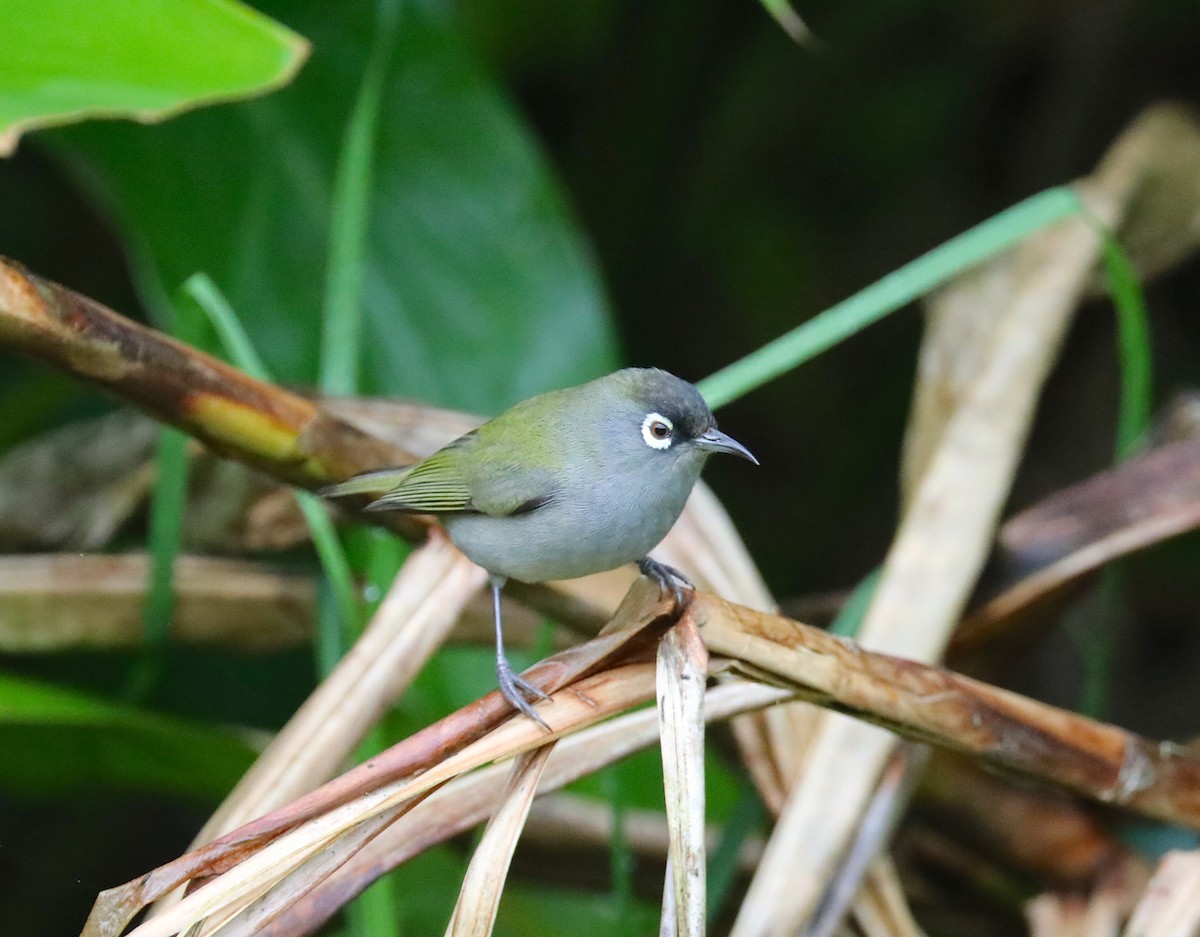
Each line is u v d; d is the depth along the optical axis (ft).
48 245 49.08
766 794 26.76
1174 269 44.68
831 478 52.37
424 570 25.58
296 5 41.09
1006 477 30.30
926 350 34.40
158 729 29.25
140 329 23.84
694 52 50.83
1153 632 48.91
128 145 38.01
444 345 39.01
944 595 28.76
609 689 20.86
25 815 46.32
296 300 38.11
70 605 32.27
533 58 49.96
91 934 17.92
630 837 32.07
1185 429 34.86
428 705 34.78
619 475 27.96
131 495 34.50
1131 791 25.18
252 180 38.88
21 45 24.20
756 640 21.84
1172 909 23.67
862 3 48.73
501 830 19.56
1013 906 32.58
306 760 22.65
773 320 51.52
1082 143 49.78
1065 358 50.44
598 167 52.11
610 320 39.65
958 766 30.45
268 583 33.32
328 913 21.42
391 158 40.11
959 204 51.24
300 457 26.00
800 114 49.85
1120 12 48.47
